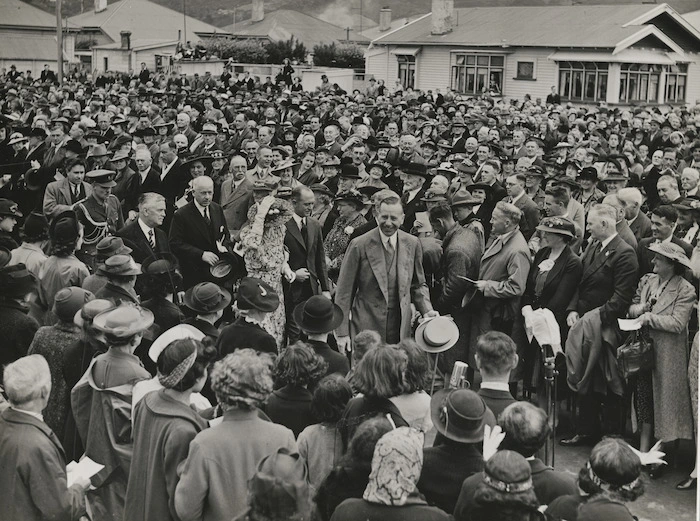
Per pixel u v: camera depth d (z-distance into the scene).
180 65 50.12
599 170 13.26
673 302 6.42
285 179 10.45
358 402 4.45
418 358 4.81
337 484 3.94
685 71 40.12
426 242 7.91
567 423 7.49
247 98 27.84
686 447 7.16
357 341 5.37
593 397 7.00
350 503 3.62
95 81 40.12
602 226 7.05
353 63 56.81
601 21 40.12
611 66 37.88
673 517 5.82
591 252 7.16
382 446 3.62
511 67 41.66
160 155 12.95
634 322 6.44
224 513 4.08
